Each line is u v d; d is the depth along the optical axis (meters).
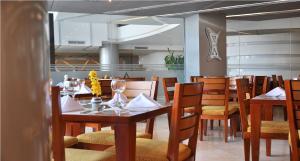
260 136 3.05
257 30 11.09
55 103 1.78
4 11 0.86
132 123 1.85
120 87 2.39
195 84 2.18
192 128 2.24
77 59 13.86
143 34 13.26
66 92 2.87
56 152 1.80
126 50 14.20
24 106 0.89
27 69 0.89
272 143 4.66
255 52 11.54
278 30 11.02
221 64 9.65
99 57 13.41
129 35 13.32
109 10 8.70
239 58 11.79
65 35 12.16
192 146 2.35
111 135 2.57
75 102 2.11
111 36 13.12
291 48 11.11
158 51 14.37
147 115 2.00
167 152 2.05
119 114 1.89
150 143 2.28
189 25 9.66
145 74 9.69
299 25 10.48
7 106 0.87
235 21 11.09
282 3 8.23
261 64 11.46
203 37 9.41
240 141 4.77
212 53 9.49
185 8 8.61
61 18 11.15
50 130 0.99
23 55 0.88
